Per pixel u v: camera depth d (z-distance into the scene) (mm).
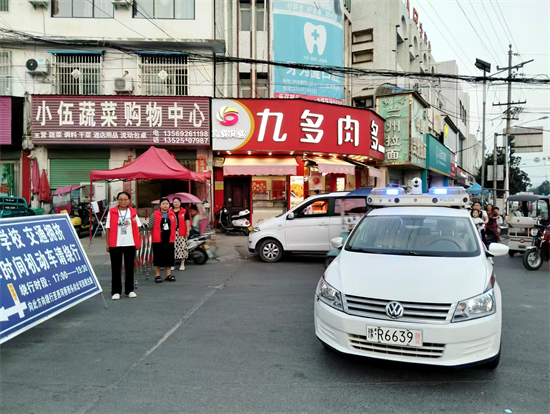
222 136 14984
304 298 6680
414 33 28969
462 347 3414
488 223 11969
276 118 15164
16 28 15312
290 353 4316
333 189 19250
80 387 3537
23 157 15117
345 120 16703
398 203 5652
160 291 7203
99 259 10461
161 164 12094
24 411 3135
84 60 15430
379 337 3500
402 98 20188
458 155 38938
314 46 19047
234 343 4609
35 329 5102
